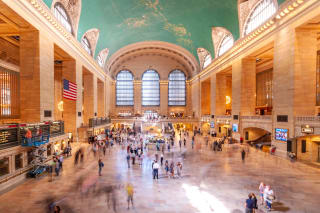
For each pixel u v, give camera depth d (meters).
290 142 15.70
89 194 9.34
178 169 11.91
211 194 9.34
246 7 22.45
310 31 15.66
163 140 22.12
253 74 24.53
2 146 10.39
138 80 48.19
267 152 18.88
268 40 19.03
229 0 22.17
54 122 16.38
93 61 30.09
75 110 24.27
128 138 27.44
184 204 8.33
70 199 8.80
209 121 35.78
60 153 16.95
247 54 22.92
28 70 15.38
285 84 16.61
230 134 27.22
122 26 30.44
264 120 19.84
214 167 13.84
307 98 15.74
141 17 28.89
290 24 16.08
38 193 9.45
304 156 15.61
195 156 17.38
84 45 28.36
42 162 13.12
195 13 26.97
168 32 35.00
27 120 15.34
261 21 21.00
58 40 18.84
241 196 9.09
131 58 48.53
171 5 25.73
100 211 7.73
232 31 25.77
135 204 8.33
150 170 13.24
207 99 40.56
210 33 30.52
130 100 49.16
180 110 49.88
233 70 26.55
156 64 49.03
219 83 32.91
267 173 12.44
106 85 40.56
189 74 49.16
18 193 9.46
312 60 15.73
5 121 18.19
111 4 24.25
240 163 14.88
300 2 14.80
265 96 31.66
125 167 13.97
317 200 8.62
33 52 15.37
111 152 19.12
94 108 31.77
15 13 12.81
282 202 8.43
